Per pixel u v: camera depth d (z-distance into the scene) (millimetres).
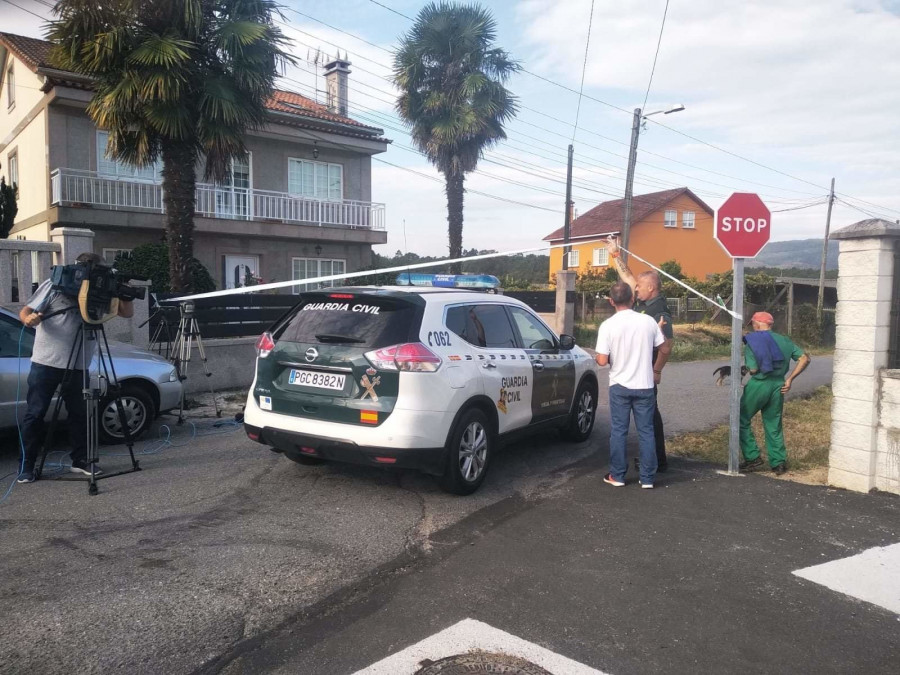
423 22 20250
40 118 17000
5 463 6262
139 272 15375
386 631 3336
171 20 11539
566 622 3441
